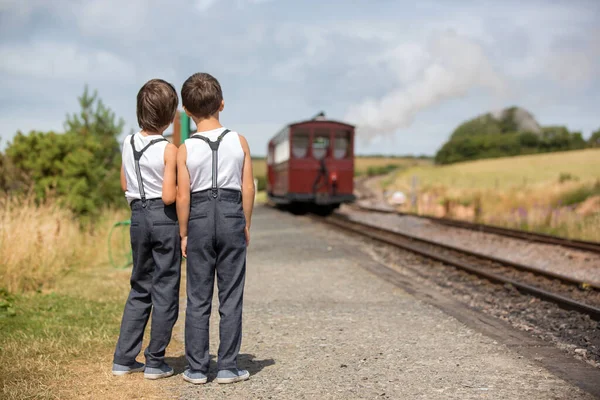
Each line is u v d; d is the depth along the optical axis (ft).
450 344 16.58
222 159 12.53
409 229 65.16
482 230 56.59
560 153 314.76
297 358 15.21
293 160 78.54
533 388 12.80
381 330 18.26
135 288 13.37
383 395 12.36
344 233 53.52
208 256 12.70
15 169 42.14
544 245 44.70
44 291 23.70
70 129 49.83
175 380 13.28
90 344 15.75
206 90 12.64
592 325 19.65
